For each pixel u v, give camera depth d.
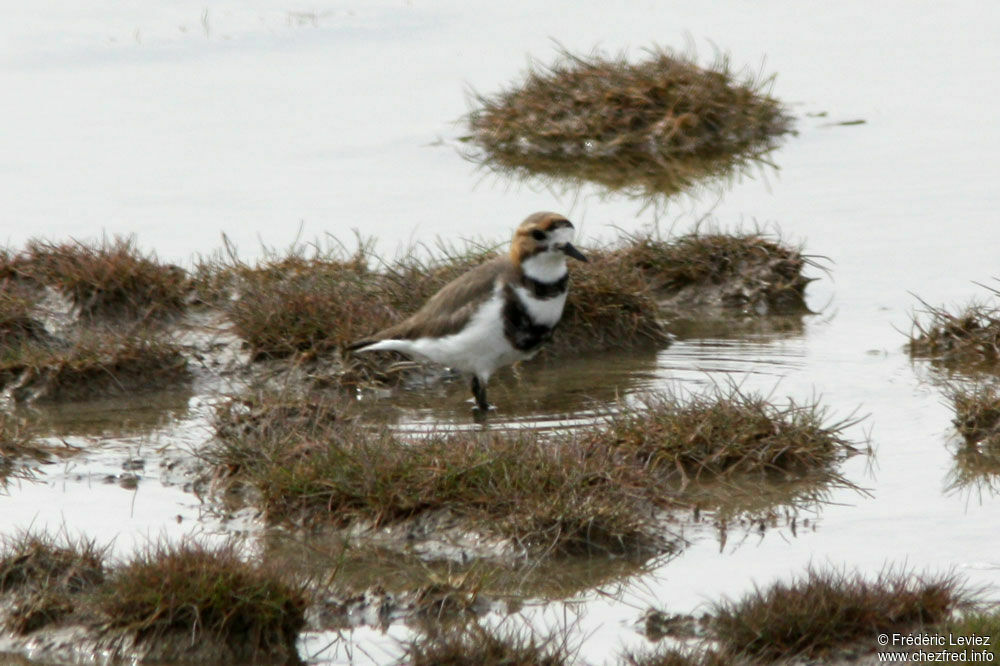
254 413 17.70
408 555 14.54
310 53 39.28
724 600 13.16
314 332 20.89
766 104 33.16
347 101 35.00
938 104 34.03
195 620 12.63
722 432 16.92
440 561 14.40
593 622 13.01
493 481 15.42
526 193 28.66
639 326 22.06
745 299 23.84
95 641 12.72
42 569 13.70
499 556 14.44
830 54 38.25
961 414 17.55
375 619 13.16
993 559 13.90
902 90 35.25
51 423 18.73
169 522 15.38
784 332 22.36
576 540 14.53
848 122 33.03
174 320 21.94
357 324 20.94
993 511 15.19
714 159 31.27
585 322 21.89
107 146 31.42
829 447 16.97
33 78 36.66
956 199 27.45
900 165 29.80
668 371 20.66
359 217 26.80
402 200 28.00
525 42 39.38
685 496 15.80
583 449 16.17
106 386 19.97
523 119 32.66
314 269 23.00
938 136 31.66
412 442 16.30
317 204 27.64
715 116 32.59
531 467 15.56
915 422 18.03
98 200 27.73
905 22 41.62
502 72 36.53
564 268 19.09
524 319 18.94
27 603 13.17
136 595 12.84
